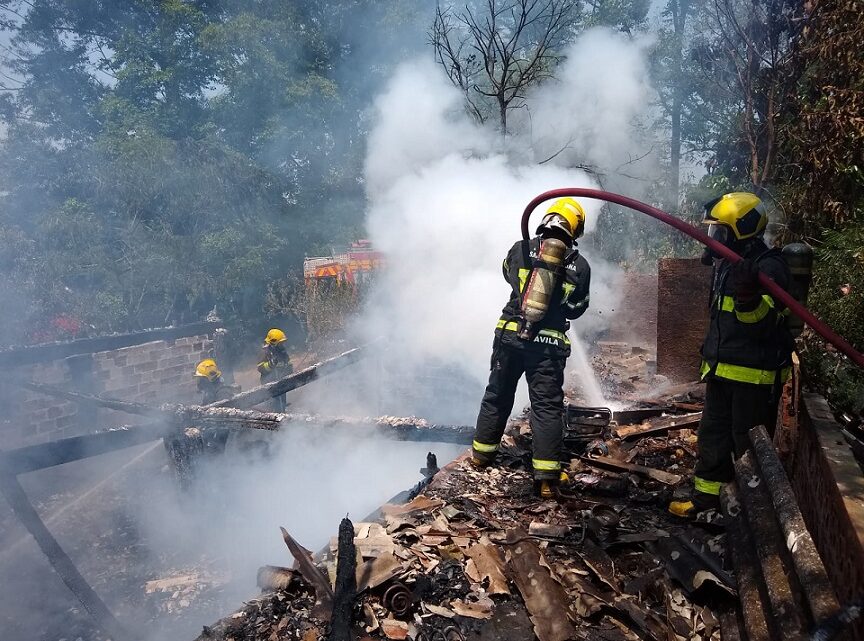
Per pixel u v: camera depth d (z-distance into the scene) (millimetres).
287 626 2332
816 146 6176
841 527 1818
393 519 3062
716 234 2992
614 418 4484
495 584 2543
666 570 2598
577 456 3908
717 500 3004
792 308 2529
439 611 2412
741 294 2635
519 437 4227
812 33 7191
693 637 2246
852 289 4070
